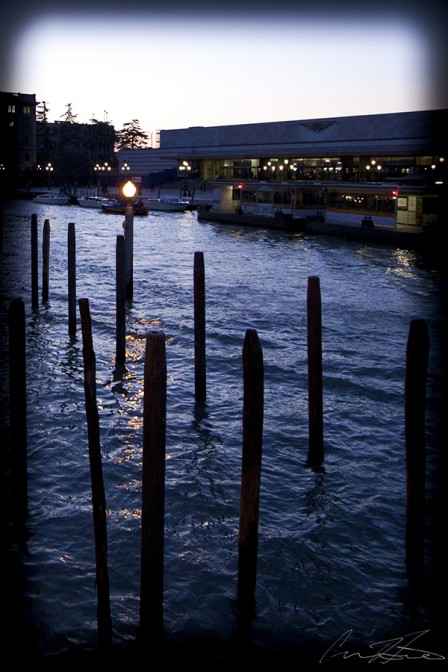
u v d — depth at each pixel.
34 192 114.88
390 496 13.98
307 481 14.51
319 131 78.94
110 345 24.42
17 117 131.75
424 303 33.84
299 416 18.05
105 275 40.09
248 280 39.66
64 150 134.62
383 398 19.67
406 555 11.49
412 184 58.81
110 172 139.25
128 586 11.08
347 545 12.28
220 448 16.11
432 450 15.80
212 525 12.90
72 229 24.97
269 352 24.06
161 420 9.23
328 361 23.12
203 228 70.12
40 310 29.53
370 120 74.31
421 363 10.77
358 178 73.69
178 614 10.48
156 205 88.19
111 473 14.72
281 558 11.82
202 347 18.42
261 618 10.45
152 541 9.56
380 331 27.97
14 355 12.40
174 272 42.06
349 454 15.84
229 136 91.38
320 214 69.31
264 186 72.94
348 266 45.56
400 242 54.72
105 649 9.65
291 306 32.41
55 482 14.34
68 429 16.95
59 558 11.73
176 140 99.75
